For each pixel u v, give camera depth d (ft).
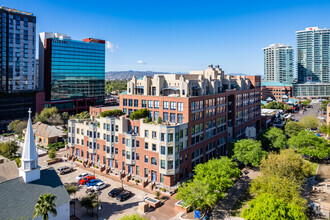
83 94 643.86
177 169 207.41
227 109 301.84
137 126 231.50
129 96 273.75
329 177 225.97
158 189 200.54
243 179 224.33
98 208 162.40
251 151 235.81
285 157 194.80
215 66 353.92
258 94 413.39
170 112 237.04
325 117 579.48
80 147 276.00
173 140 201.05
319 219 155.63
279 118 501.56
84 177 220.23
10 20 513.04
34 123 416.26
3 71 505.66
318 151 253.65
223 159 196.44
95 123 259.39
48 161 262.67
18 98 507.71
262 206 122.31
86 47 643.04
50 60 563.07
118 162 239.30
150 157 214.28
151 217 159.94
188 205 160.56
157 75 271.49
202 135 250.37
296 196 147.84
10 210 124.47
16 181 138.51
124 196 184.34
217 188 163.22
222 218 157.48
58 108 583.58
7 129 433.89
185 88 236.43
